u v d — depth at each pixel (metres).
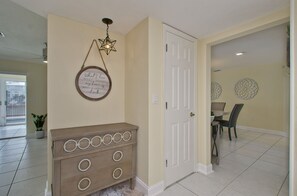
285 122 4.52
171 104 2.04
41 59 4.16
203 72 2.39
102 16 1.77
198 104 2.42
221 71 5.91
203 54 2.39
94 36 2.00
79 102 1.90
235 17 1.77
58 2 1.51
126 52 2.23
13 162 2.67
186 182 2.09
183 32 2.16
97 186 1.61
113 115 2.18
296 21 1.20
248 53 3.60
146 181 1.80
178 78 2.12
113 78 2.18
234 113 4.06
